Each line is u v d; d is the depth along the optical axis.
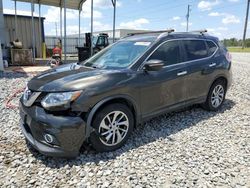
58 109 3.11
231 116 5.07
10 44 13.89
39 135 3.20
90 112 3.23
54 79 3.46
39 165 3.17
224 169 3.12
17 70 10.81
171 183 2.83
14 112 5.10
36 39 18.70
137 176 2.96
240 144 3.81
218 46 5.33
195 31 5.10
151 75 3.91
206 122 4.70
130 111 3.69
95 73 3.58
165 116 4.97
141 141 3.86
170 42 4.37
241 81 8.95
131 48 4.25
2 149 3.54
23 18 18.06
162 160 3.31
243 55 28.83
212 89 5.16
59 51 14.27
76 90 3.16
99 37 17.47
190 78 4.57
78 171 3.05
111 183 2.83
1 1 12.70
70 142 3.13
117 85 3.47
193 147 3.68
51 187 2.76
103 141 3.43
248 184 2.83
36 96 3.29
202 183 2.84
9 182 2.82
